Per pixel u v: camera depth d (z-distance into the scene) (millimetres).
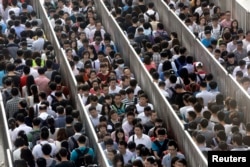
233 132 39719
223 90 46844
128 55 51094
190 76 47562
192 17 54750
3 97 45594
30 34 53125
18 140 39812
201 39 53031
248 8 58875
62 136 41281
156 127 41469
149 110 43000
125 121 42406
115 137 40844
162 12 56312
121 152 39344
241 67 48000
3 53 50188
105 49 52156
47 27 54594
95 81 45875
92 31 54562
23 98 45344
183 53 50188
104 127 40781
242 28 54844
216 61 47719
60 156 38938
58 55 50344
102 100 44812
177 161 38594
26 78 46969
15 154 39594
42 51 52156
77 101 44969
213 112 41500
